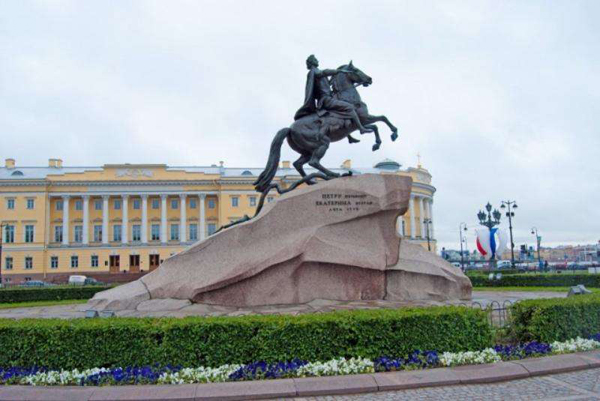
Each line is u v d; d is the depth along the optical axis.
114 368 6.30
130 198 62.75
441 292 11.02
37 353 6.43
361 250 10.61
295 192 10.76
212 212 63.62
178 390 5.71
